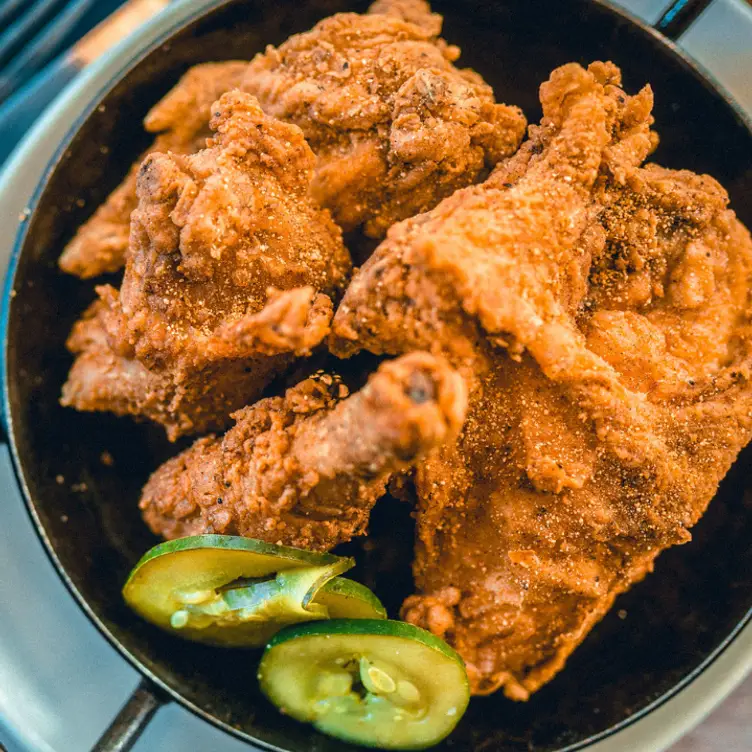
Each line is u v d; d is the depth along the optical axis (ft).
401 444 0.75
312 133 0.94
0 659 0.96
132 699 0.95
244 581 0.92
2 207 1.02
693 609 0.95
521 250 0.84
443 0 0.99
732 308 0.93
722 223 0.94
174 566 0.90
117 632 0.95
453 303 0.82
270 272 0.88
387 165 0.94
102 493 1.01
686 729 0.93
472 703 0.96
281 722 0.96
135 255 0.89
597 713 0.94
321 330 0.86
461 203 0.86
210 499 0.90
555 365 0.84
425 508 0.91
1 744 1.00
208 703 0.94
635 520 0.88
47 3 1.17
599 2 0.95
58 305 1.00
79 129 0.97
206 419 0.96
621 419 0.86
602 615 0.96
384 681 0.92
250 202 0.88
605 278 0.92
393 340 0.84
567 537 0.89
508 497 0.90
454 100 0.92
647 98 0.91
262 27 1.00
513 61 1.00
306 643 0.91
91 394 0.98
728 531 0.96
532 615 0.91
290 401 0.87
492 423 0.89
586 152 0.87
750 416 0.91
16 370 0.96
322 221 0.93
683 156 0.98
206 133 1.00
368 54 0.95
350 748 0.96
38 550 0.99
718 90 0.95
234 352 0.88
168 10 1.03
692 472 0.89
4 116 1.13
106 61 1.03
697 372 0.92
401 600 0.97
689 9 0.99
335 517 0.87
